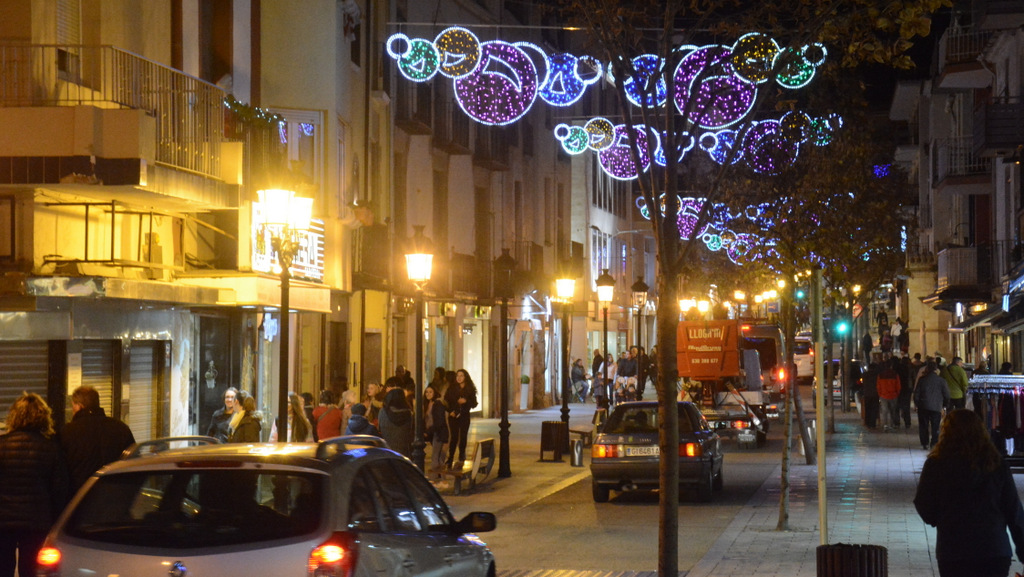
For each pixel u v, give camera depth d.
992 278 36.84
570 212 52.62
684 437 19.44
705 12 10.78
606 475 19.58
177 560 6.38
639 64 10.81
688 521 17.67
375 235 29.61
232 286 18.77
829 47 11.38
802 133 21.34
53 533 6.64
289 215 13.72
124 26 17.17
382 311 32.50
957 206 45.50
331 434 19.17
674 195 10.37
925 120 56.66
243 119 19.14
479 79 39.97
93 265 15.99
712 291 51.53
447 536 8.29
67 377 15.20
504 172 43.72
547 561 14.16
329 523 6.49
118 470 6.80
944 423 8.32
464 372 25.52
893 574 12.73
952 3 9.70
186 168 16.72
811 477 22.92
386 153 32.41
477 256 41.16
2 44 14.52
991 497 8.12
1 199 14.85
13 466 10.09
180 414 18.83
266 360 23.97
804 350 64.88
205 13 20.61
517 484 22.64
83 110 14.50
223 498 6.61
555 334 51.66
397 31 33.25
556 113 50.22
